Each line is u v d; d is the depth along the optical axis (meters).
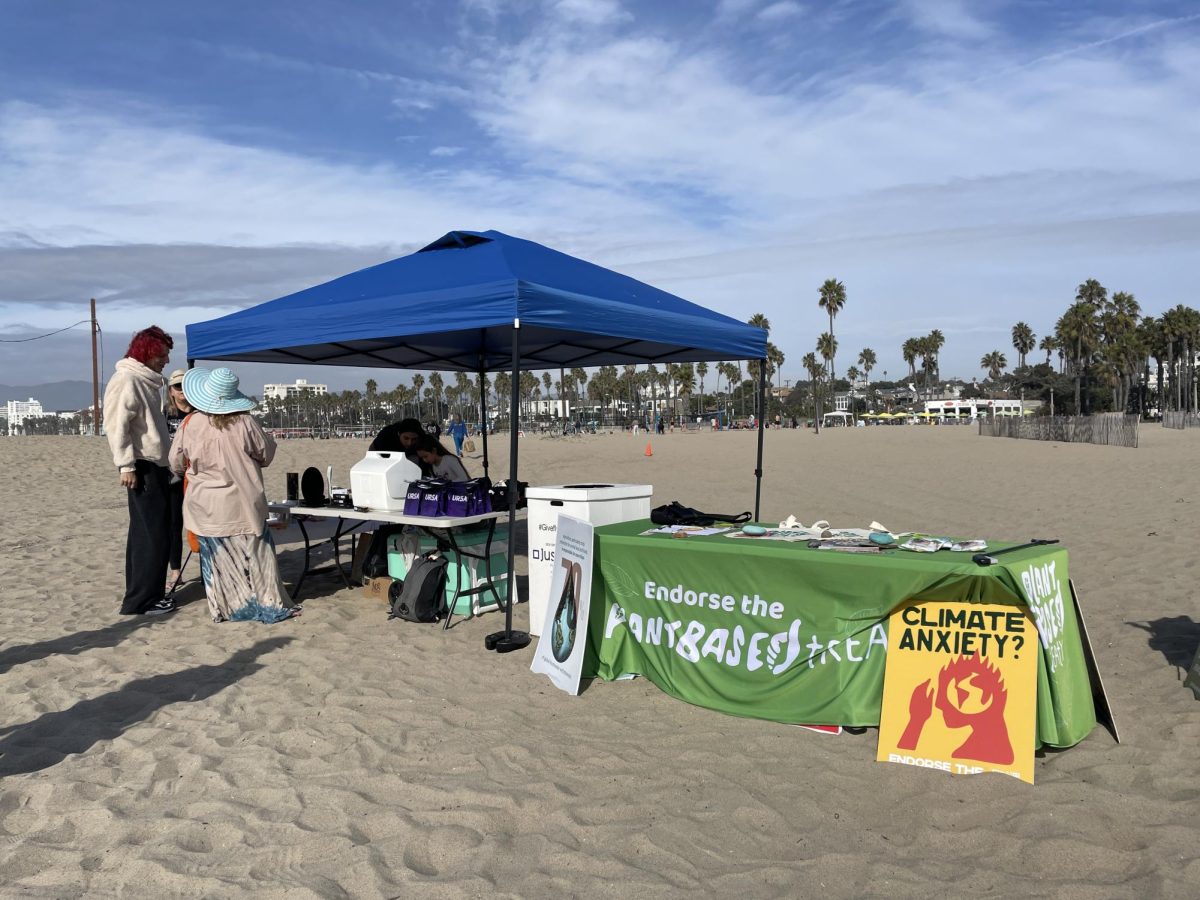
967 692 3.86
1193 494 13.57
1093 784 3.63
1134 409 125.88
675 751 4.05
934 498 15.02
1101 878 2.95
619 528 5.31
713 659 4.62
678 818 3.41
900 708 3.96
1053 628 3.99
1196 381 121.12
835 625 4.26
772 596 4.44
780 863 3.08
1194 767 3.76
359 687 5.01
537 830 3.34
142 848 3.24
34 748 4.20
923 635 3.99
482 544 6.70
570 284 6.13
